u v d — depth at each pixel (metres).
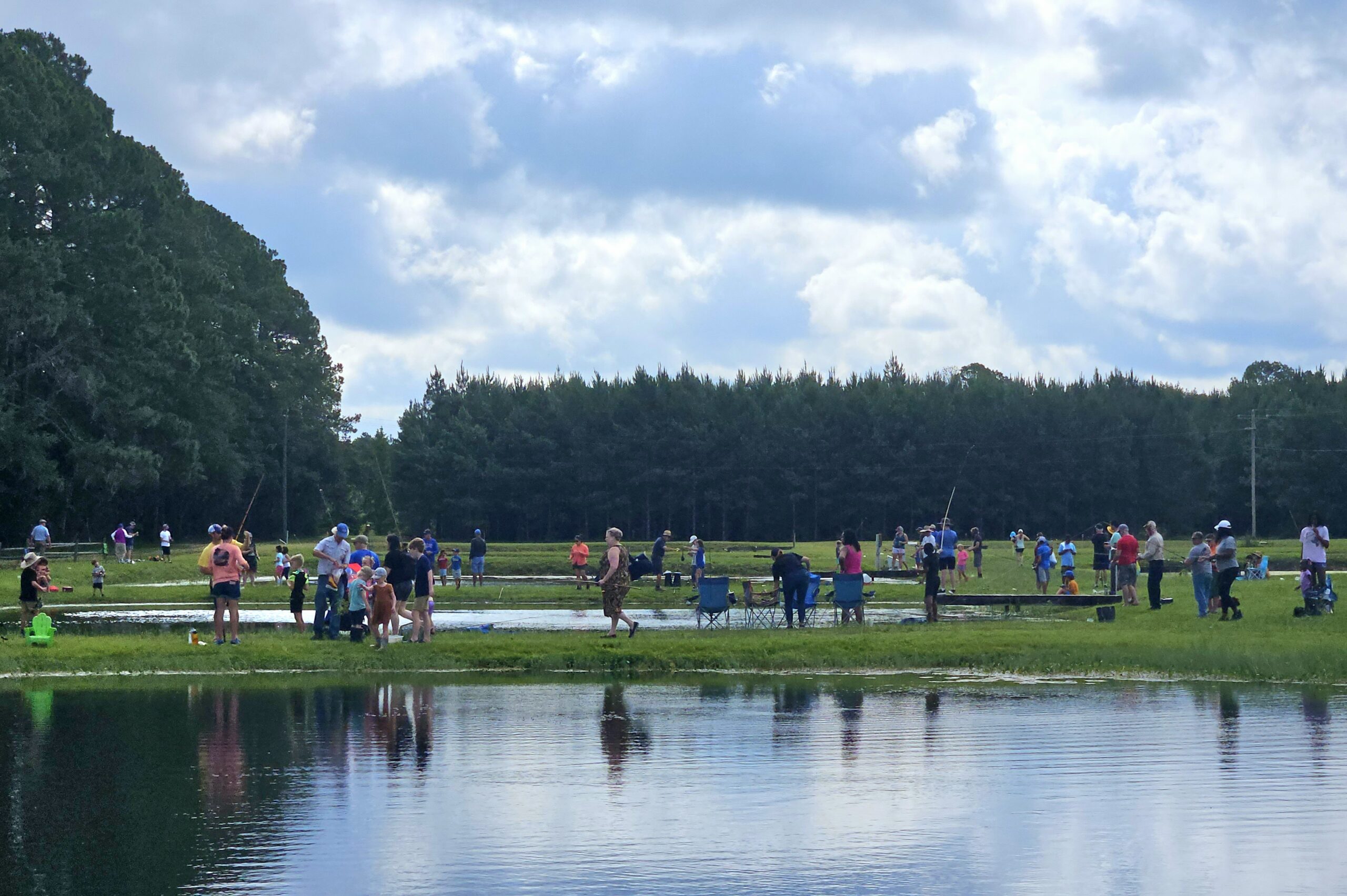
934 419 115.12
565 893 7.59
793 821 9.25
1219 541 24.11
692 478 114.38
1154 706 14.84
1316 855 8.37
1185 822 9.20
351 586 20.80
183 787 10.32
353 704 15.06
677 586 37.91
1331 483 114.25
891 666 18.92
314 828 9.02
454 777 10.72
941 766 11.20
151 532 87.56
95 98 72.75
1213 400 122.94
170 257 71.12
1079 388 121.94
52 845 8.54
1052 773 10.87
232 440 90.44
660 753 11.84
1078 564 51.69
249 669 18.56
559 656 18.97
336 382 112.25
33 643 20.20
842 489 113.88
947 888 7.72
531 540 116.38
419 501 113.69
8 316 57.88
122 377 63.00
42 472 58.50
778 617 28.23
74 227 63.22
